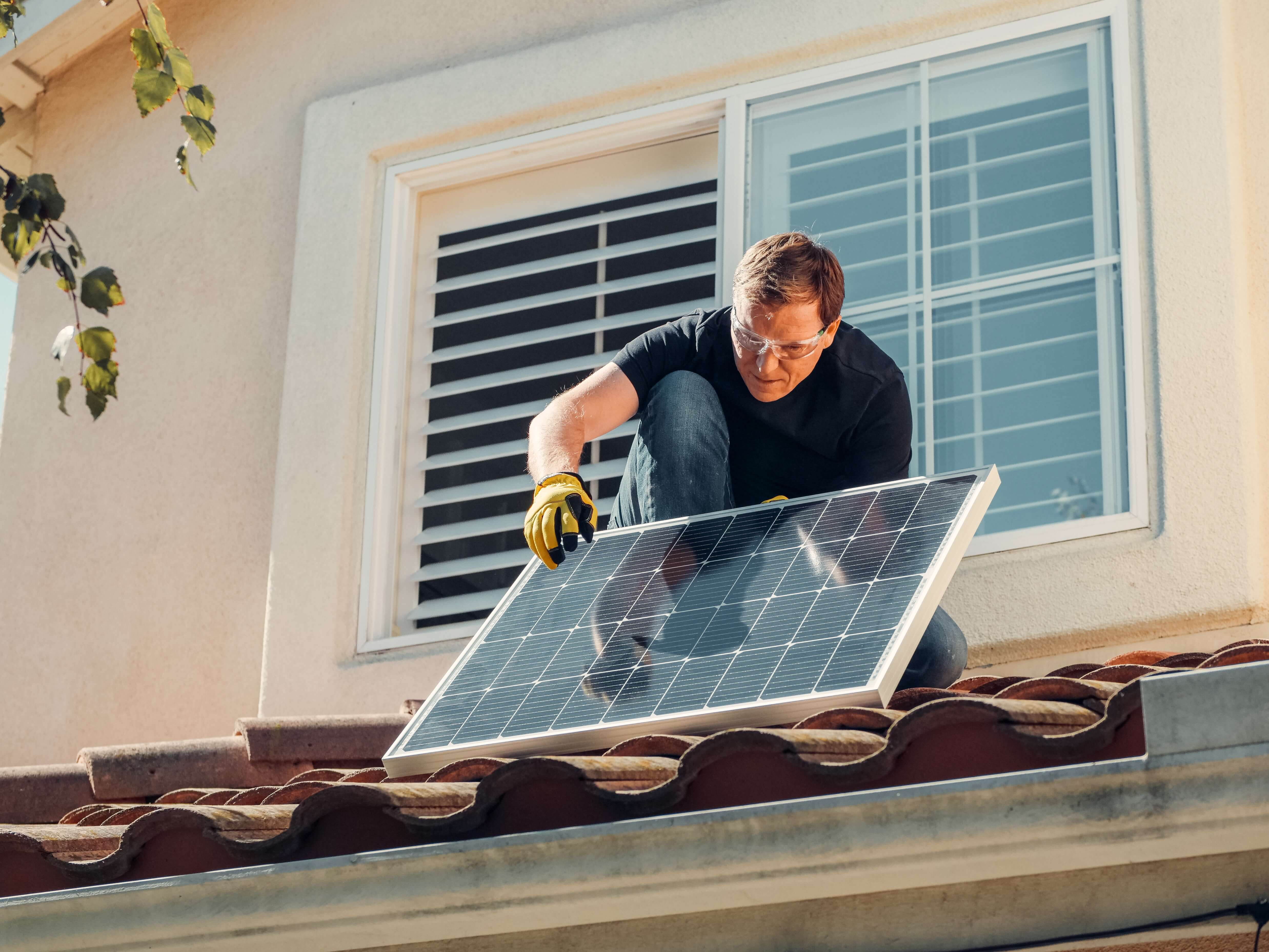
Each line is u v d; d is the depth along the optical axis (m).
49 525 7.39
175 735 6.73
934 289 6.02
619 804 3.25
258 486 7.04
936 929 3.24
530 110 6.98
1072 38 6.16
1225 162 5.66
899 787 3.04
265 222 7.56
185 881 3.37
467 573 6.43
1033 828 2.95
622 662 3.88
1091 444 5.58
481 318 6.85
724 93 6.65
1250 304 5.59
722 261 6.35
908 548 3.91
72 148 8.23
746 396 4.56
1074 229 5.90
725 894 3.16
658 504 4.41
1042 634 5.25
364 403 6.84
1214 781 2.87
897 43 6.42
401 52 7.57
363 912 3.30
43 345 7.82
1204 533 5.20
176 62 4.67
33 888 3.61
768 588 3.96
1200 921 3.10
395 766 3.82
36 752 6.97
